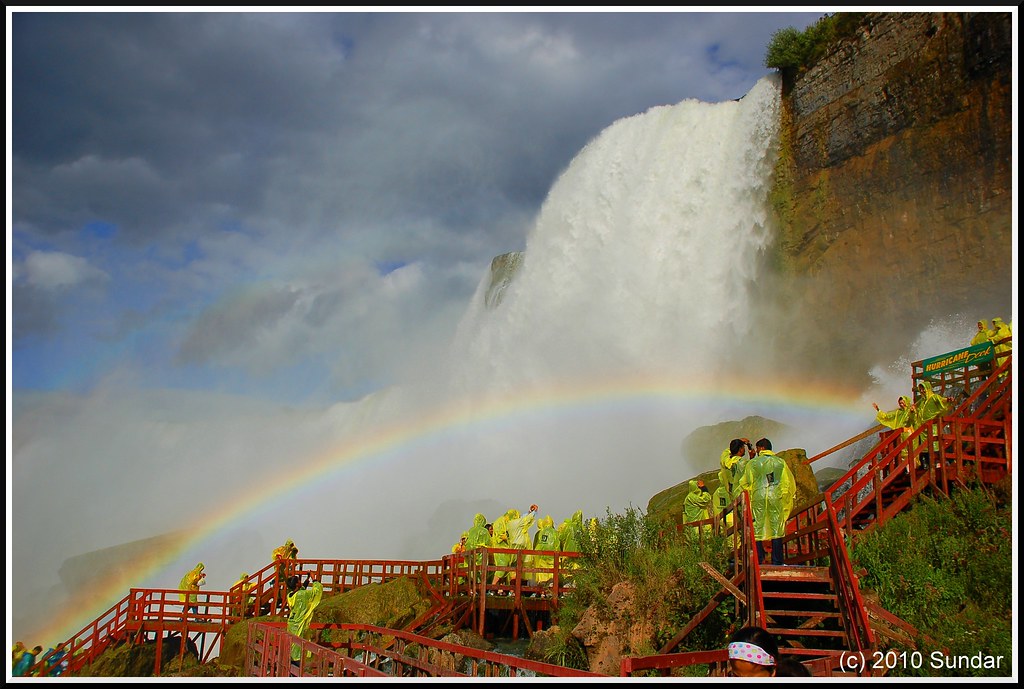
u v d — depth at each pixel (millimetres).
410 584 28438
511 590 25984
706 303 60625
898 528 17250
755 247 59719
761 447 17109
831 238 55531
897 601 15039
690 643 15656
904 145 50906
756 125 60250
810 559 17203
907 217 50781
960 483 18594
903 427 22094
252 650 23203
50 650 29109
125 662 29484
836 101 55406
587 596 19031
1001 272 44812
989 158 45812
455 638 22828
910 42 50406
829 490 18891
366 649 20906
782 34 57938
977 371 22609
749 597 14031
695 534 18594
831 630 14125
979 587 14977
